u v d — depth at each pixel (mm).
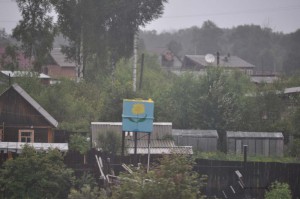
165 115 79875
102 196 37906
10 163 46750
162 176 35594
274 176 53000
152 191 34500
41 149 50031
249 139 76438
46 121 64688
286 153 77188
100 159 52781
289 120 82375
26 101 64438
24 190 46406
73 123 74625
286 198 49781
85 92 90625
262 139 76625
